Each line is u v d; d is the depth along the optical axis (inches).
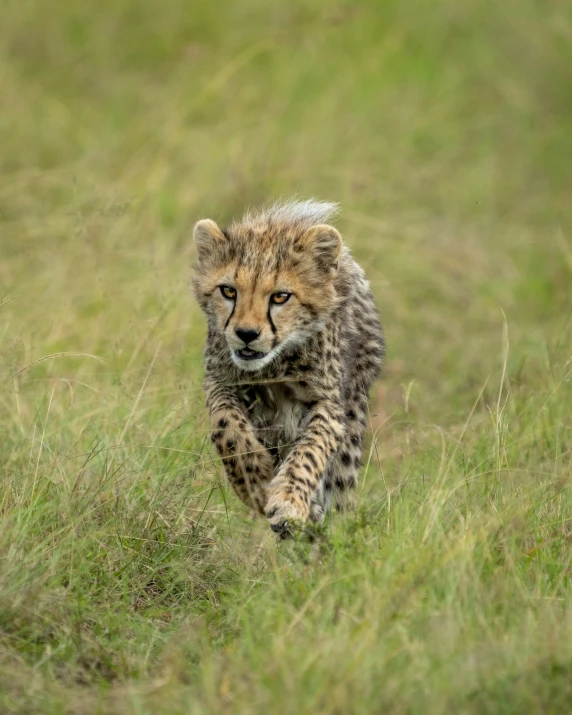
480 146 1525.6
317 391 725.3
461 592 564.7
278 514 671.8
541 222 1378.0
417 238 1280.8
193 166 1363.2
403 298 1171.9
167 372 850.1
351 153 1407.5
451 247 1267.2
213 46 1657.2
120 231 1120.8
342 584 581.3
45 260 1075.9
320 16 1665.8
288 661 507.8
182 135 1403.8
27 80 1566.2
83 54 1651.1
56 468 696.4
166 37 1686.8
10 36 1637.6
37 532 640.4
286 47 1628.9
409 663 508.4
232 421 706.8
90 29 1680.6
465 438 791.1
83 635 573.6
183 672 535.2
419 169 1443.2
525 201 1423.5
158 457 733.9
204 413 782.5
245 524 718.5
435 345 1093.1
